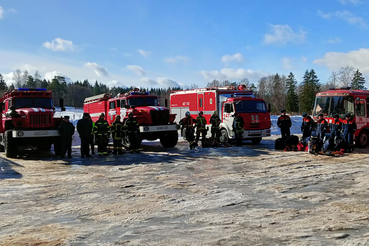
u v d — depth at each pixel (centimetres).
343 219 488
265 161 1069
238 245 384
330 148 1222
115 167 970
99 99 1800
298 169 929
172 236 420
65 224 479
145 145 1653
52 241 407
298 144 1331
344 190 681
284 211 534
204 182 763
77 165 1022
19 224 480
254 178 808
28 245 394
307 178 806
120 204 585
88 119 1213
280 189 692
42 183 765
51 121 1244
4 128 1278
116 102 1611
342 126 1298
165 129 1430
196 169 933
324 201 596
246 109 1565
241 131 1482
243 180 785
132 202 598
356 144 1459
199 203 588
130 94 1582
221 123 1625
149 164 1020
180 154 1240
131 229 453
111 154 1275
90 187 720
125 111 1534
